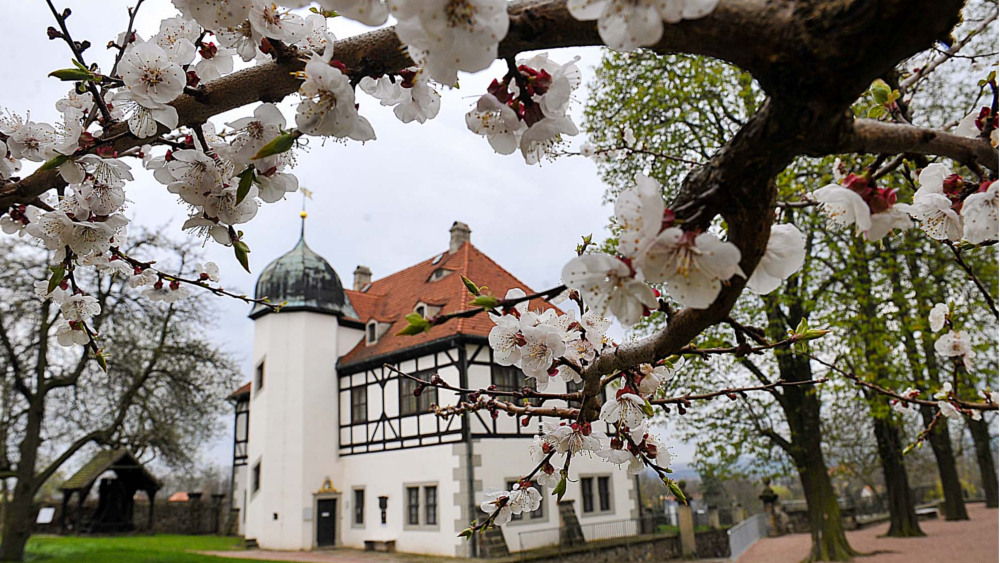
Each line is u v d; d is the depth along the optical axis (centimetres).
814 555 1198
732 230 101
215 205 155
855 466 2416
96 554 1410
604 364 151
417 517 1498
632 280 97
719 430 1256
